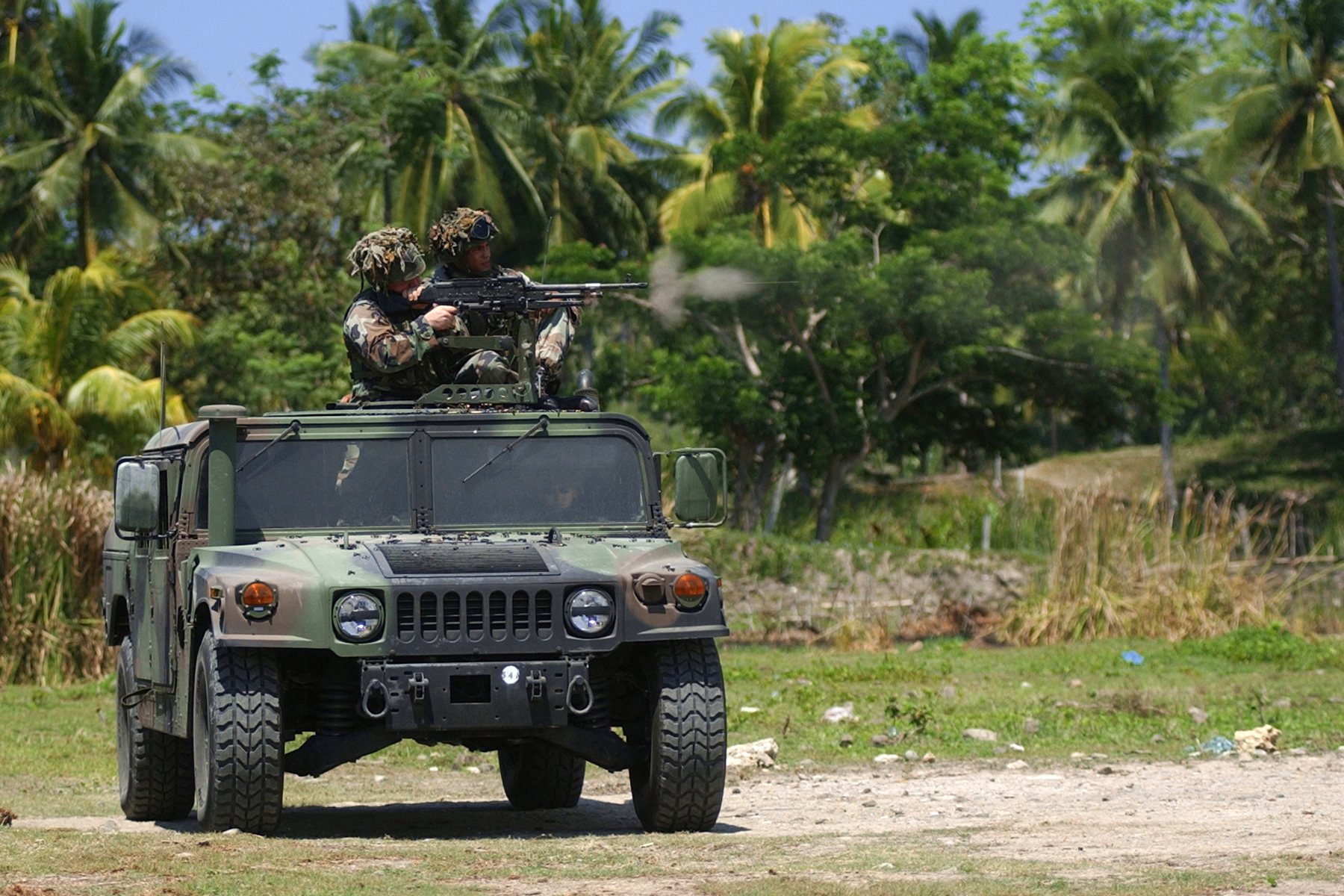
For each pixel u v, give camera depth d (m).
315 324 82.25
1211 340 118.25
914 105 102.94
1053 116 103.50
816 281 71.31
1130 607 53.78
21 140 93.31
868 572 59.56
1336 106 96.06
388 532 17.83
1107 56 99.06
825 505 78.25
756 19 96.12
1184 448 118.31
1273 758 25.67
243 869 14.22
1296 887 13.09
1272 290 110.06
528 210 99.81
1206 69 109.38
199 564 17.16
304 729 17.89
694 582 16.77
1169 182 102.88
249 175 82.94
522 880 13.97
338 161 84.31
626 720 18.42
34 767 27.30
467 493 18.11
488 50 94.75
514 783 21.95
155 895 12.88
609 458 18.48
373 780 25.94
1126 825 18.00
